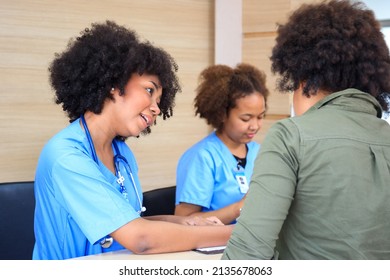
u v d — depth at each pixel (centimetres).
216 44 336
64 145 158
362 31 123
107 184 155
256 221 113
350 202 113
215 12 334
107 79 160
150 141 320
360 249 112
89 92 162
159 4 319
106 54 160
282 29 132
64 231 160
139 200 185
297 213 118
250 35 332
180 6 329
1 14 262
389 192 115
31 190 229
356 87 125
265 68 325
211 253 155
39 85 275
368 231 113
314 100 128
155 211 248
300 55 126
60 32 281
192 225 168
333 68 123
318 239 115
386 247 116
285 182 114
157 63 163
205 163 238
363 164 115
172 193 257
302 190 116
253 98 234
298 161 115
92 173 154
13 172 270
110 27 169
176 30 329
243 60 333
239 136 239
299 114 132
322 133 117
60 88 169
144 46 163
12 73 267
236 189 240
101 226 151
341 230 113
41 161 161
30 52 272
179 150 334
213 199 240
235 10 331
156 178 325
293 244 119
